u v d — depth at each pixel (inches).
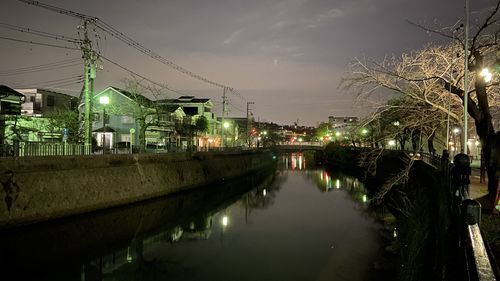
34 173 788.0
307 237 864.3
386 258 695.7
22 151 821.2
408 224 762.8
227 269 650.2
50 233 793.6
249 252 748.6
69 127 1336.1
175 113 2146.9
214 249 770.8
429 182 768.9
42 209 782.5
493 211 443.2
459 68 667.4
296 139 6599.4
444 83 656.4
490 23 534.9
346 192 1608.0
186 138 2186.3
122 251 742.5
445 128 1171.3
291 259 705.0
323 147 3969.0
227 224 1002.1
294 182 2010.3
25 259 653.3
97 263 668.7
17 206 733.3
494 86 671.8
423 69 684.7
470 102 580.4
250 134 3833.7
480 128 561.0
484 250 155.7
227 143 3211.1
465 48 557.0
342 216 1103.0
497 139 513.7
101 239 810.8
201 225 985.5
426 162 1049.5
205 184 1549.0
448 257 263.3
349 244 796.6
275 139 5447.8
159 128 2023.9
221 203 1323.8
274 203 1344.7
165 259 700.7
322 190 1679.4
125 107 1851.6
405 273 555.2
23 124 1401.3
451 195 385.7
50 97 1934.1
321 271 637.3
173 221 1017.5
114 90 1857.8
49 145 888.9
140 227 935.7
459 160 330.3
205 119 2363.4
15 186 741.3
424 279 423.2
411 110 792.3
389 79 713.6
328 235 880.9
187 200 1337.4
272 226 978.7
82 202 886.4
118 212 996.6
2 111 1370.6
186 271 641.6
